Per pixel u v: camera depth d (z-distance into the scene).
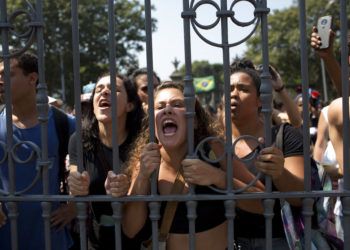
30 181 2.82
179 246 2.47
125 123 3.12
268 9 2.17
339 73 3.07
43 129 2.28
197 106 2.62
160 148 2.41
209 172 2.24
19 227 2.85
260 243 2.68
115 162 2.27
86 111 3.20
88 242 2.97
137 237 2.48
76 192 2.27
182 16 2.18
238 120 2.99
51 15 26.73
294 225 2.50
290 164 2.55
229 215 2.24
